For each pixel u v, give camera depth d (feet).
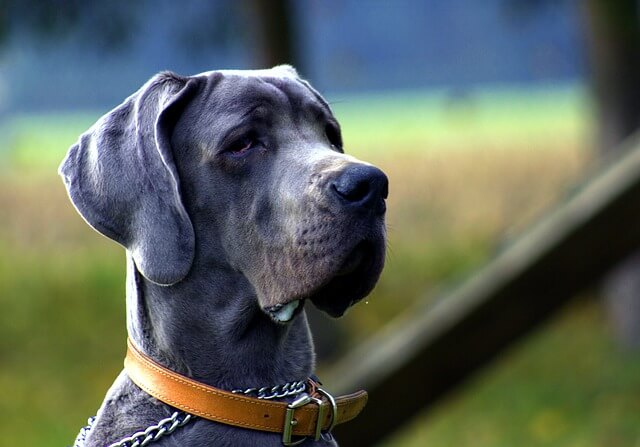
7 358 43.16
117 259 56.39
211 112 13.46
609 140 39.32
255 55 39.11
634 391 33.65
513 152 80.69
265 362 13.41
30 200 72.08
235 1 43.14
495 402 34.06
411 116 154.71
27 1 39.75
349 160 13.00
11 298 50.80
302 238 12.78
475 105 163.73
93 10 41.14
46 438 32.96
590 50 39.88
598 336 40.60
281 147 13.52
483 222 57.31
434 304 21.34
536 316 20.49
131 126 13.28
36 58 47.93
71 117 187.32
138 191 13.00
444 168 73.20
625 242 19.98
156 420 12.90
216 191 13.30
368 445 21.09
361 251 12.85
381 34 200.34
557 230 20.20
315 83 58.39
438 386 20.92
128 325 13.79
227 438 12.69
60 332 46.11
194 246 13.00
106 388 38.83
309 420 12.92
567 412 32.53
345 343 40.70
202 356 13.26
